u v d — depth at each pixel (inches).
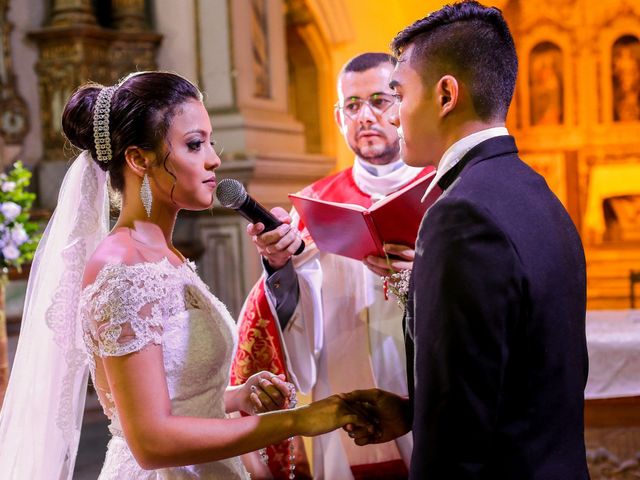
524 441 58.4
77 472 180.5
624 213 351.3
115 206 76.4
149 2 270.8
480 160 62.2
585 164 363.3
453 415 55.0
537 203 60.8
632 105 358.0
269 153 255.6
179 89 70.0
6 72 256.2
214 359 70.9
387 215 90.0
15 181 161.9
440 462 55.5
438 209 58.4
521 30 369.1
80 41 255.9
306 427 69.3
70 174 76.2
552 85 366.0
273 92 277.7
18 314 220.4
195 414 69.4
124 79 71.8
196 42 262.2
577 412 60.9
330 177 120.0
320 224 96.0
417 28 65.6
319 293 111.3
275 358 110.3
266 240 95.5
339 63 341.4
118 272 64.4
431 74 64.0
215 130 257.6
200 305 71.4
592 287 342.6
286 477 115.5
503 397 58.6
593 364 131.6
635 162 355.9
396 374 111.7
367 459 112.0
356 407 72.0
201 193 70.6
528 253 57.8
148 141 68.9
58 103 259.4
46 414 76.3
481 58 62.8
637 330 132.9
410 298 63.7
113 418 71.0
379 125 112.4
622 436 135.3
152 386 63.4
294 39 337.1
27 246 161.8
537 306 57.8
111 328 62.7
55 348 75.8
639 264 339.6
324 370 113.6
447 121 64.4
